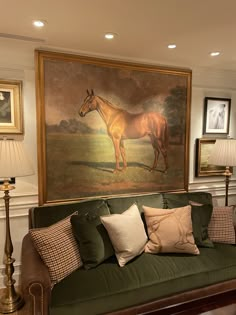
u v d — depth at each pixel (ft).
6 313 6.83
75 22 6.22
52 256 6.00
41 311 5.23
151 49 8.23
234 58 9.21
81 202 7.97
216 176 11.32
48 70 8.07
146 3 5.35
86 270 6.37
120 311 5.76
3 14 5.77
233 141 9.16
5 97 7.82
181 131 10.25
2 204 7.98
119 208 8.21
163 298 6.18
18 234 8.31
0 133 7.82
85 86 8.58
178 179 10.37
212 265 6.82
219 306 5.26
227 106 11.14
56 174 8.44
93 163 8.90
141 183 9.71
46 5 5.37
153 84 9.59
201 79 10.59
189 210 7.86
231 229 8.12
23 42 7.52
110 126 9.04
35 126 8.25
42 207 7.55
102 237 6.90
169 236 7.26
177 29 6.68
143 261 6.88
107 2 5.29
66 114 8.41
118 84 9.04
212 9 5.64
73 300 5.42
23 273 5.50
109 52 8.50
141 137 9.57
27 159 6.65
